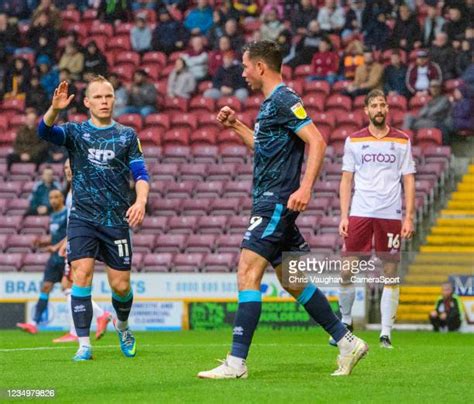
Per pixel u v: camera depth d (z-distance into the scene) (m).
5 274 58.72
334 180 71.06
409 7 82.62
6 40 87.00
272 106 24.75
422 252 59.84
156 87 81.69
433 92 74.25
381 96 36.75
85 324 31.03
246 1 86.25
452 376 25.84
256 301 24.81
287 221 24.80
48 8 86.88
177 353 33.56
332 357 31.39
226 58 79.81
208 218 68.44
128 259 31.11
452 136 75.75
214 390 22.53
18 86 83.56
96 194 30.73
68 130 30.77
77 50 82.50
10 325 58.66
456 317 54.34
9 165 75.75
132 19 88.75
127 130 30.91
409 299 56.84
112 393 22.42
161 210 70.25
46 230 69.50
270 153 24.83
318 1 85.50
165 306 57.69
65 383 24.45
